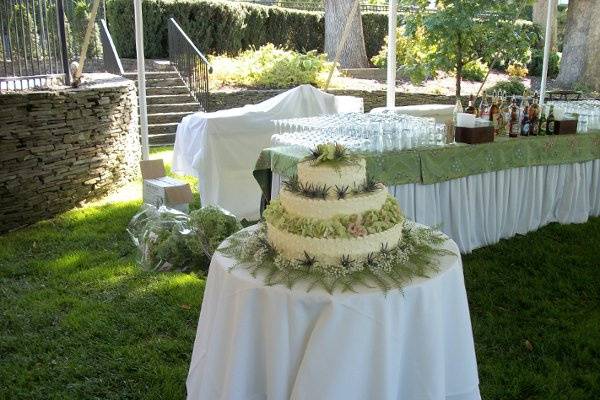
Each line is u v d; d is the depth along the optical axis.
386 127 4.10
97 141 5.97
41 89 5.53
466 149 4.30
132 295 3.71
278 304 2.05
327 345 1.99
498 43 8.45
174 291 3.76
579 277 3.95
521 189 4.80
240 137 5.12
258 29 13.89
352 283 2.08
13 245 4.62
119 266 4.20
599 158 5.24
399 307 2.04
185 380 2.78
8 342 3.14
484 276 4.01
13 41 5.47
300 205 2.18
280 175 4.00
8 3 5.38
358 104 6.05
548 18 6.60
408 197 4.09
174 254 4.15
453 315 2.29
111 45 9.59
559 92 9.23
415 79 9.09
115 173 6.44
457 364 2.32
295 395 2.02
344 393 2.00
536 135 4.89
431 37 8.41
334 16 14.17
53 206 5.45
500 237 4.77
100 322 3.35
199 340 2.43
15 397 2.68
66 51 6.09
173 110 9.67
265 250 2.31
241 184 5.20
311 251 2.15
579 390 2.69
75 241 4.77
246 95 10.04
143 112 5.63
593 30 12.72
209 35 12.62
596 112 5.35
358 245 2.15
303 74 11.05
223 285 2.23
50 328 3.31
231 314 2.18
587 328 3.26
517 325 3.33
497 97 5.29
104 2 11.93
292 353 2.07
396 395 2.10
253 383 2.17
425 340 2.12
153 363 2.94
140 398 2.67
